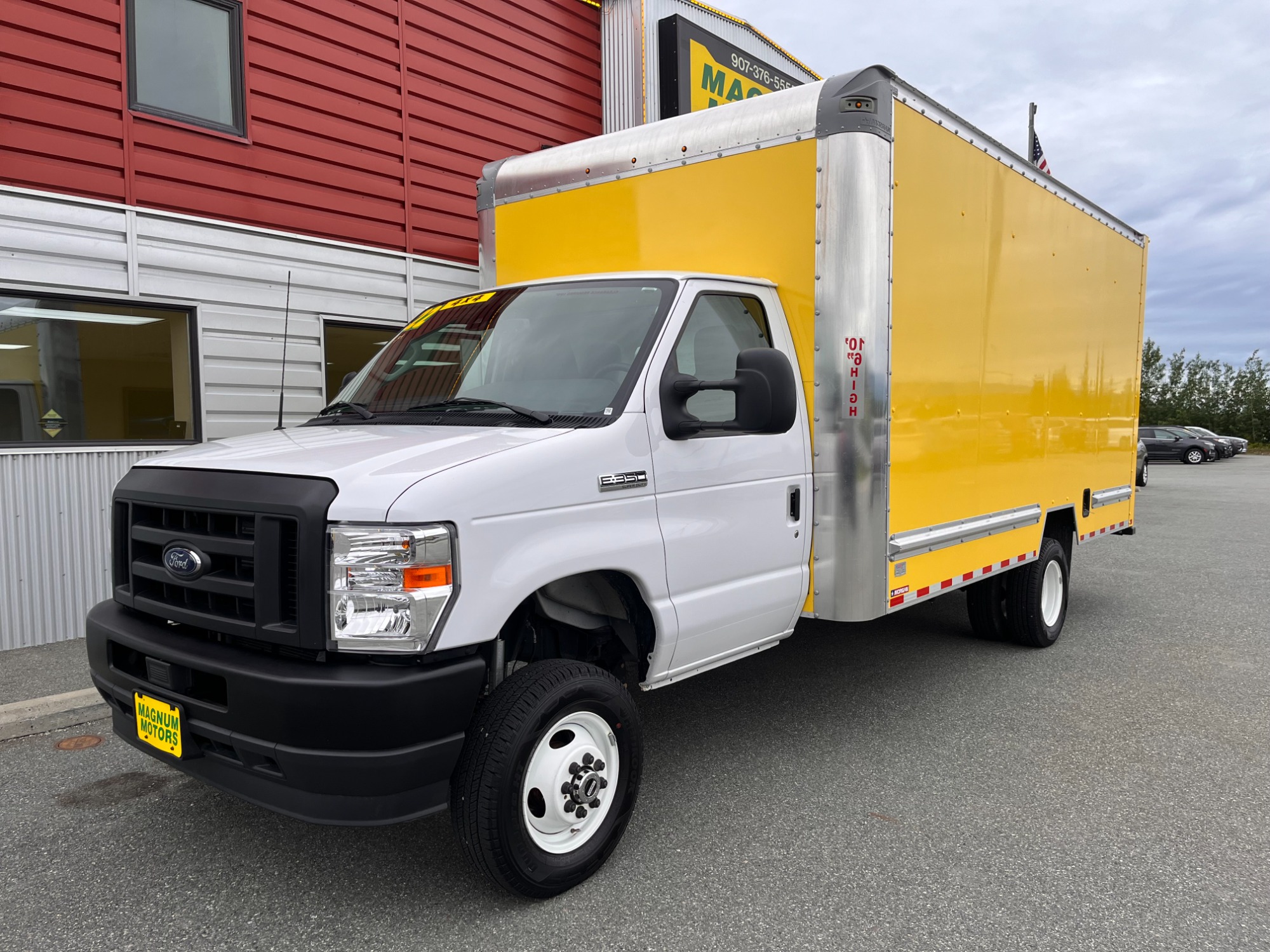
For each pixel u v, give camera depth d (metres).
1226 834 3.54
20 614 6.12
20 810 3.75
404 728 2.56
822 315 4.02
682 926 2.88
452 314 4.28
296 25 7.42
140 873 3.24
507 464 2.87
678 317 3.61
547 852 3.02
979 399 5.09
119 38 6.38
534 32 9.47
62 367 6.34
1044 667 5.94
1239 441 40.81
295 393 7.53
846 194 3.92
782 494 3.94
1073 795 3.91
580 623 3.47
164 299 6.67
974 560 5.16
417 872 3.24
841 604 4.09
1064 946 2.77
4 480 6.02
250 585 2.69
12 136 5.91
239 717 2.63
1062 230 6.13
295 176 7.46
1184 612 7.68
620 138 4.79
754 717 4.92
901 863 3.30
